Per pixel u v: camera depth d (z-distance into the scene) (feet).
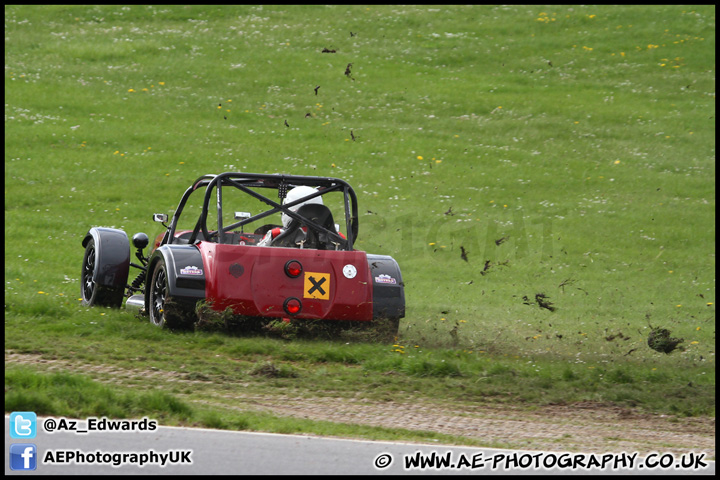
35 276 148.36
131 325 99.50
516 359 98.27
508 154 298.56
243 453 58.34
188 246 102.17
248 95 364.79
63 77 373.81
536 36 467.11
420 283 170.09
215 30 465.47
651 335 102.53
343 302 98.89
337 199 230.89
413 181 258.16
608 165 292.20
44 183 241.96
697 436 70.28
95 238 115.03
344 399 76.28
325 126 323.57
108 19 476.95
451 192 249.55
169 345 92.89
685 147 315.17
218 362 86.63
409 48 442.50
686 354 108.78
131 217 214.07
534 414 75.15
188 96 358.43
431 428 68.59
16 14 470.39
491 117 344.90
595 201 251.19
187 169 262.88
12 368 77.30
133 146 288.30
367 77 395.55
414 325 120.88
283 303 96.99
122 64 400.26
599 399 80.64
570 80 399.03
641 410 78.02
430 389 81.15
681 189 269.23
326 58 422.00
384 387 81.10
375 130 320.91
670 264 197.98
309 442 61.82
